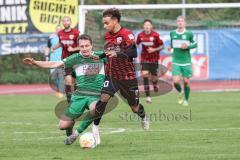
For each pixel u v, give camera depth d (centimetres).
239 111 4256
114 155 2553
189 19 6806
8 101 5231
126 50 2789
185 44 4678
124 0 7262
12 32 6825
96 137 2789
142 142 2911
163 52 6569
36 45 6831
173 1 7000
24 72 7056
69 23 4344
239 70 6650
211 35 6694
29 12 6769
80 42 2778
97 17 6450
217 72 6662
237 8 6744
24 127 3572
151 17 6769
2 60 7044
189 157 2484
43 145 2855
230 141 2909
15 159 2488
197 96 5459
